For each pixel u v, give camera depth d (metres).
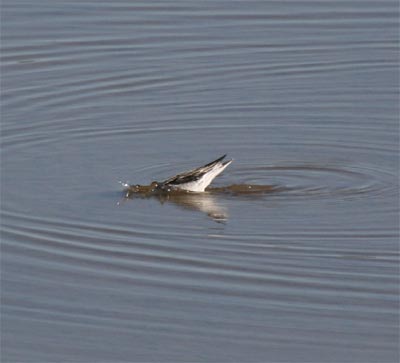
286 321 21.98
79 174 29.55
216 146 31.50
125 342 21.47
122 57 37.06
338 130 32.44
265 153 31.00
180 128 32.69
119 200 27.95
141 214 27.19
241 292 23.12
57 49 37.50
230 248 25.27
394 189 28.47
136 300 22.92
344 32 38.53
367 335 21.47
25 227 26.42
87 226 26.50
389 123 32.75
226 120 33.22
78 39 38.16
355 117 33.19
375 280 23.61
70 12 39.72
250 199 28.02
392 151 31.02
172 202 27.91
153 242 25.64
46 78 35.66
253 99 34.44
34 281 23.80
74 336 21.72
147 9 40.03
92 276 23.97
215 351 21.08
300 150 31.19
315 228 26.25
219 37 38.25
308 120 33.12
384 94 34.72
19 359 21.05
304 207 27.42
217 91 34.97
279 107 33.94
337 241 25.59
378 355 20.84
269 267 24.27
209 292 23.14
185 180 28.27
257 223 26.55
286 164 30.22
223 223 26.56
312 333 21.58
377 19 39.19
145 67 36.44
